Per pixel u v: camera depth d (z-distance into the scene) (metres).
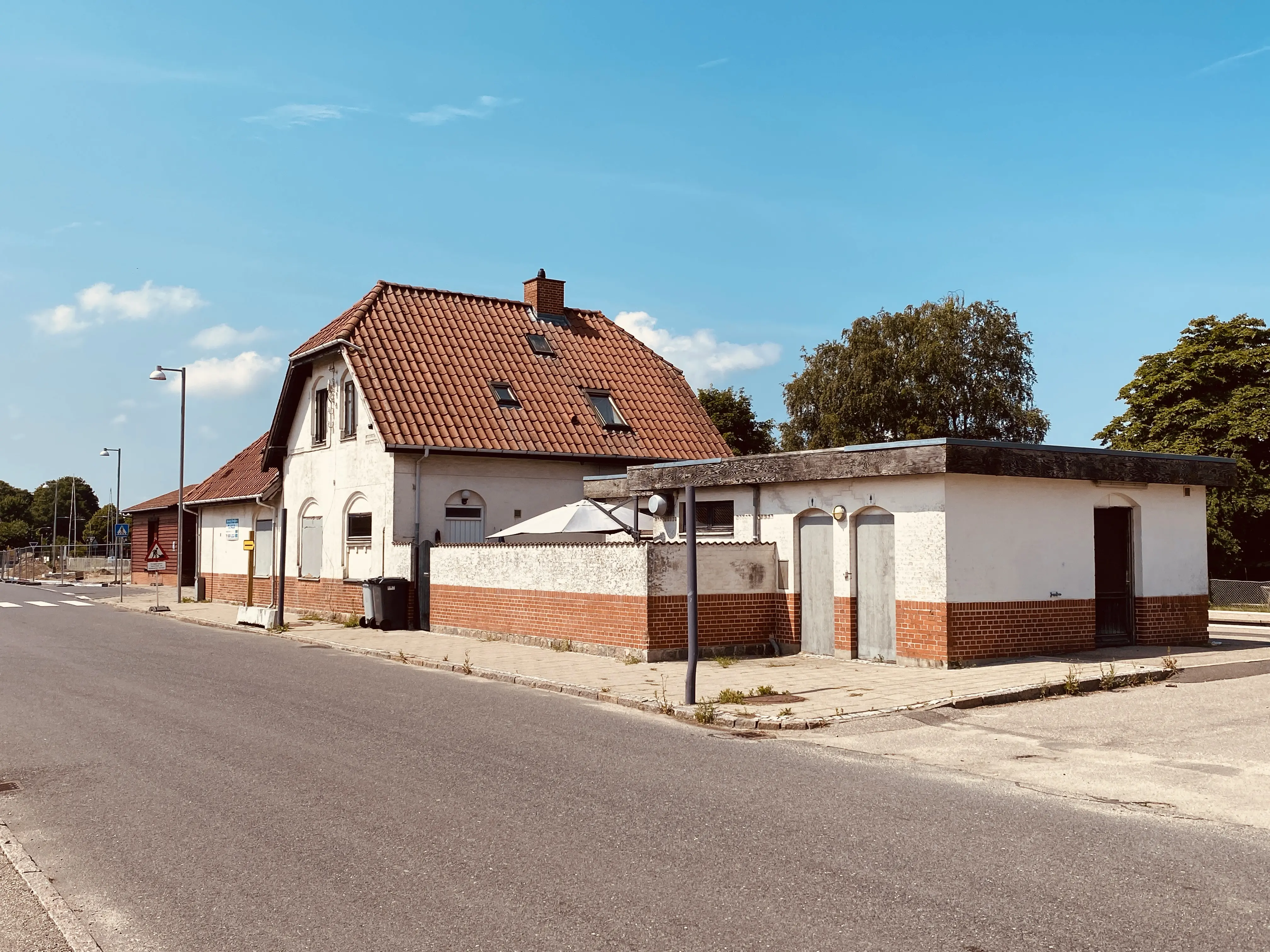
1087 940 5.00
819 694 12.92
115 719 11.41
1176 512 17.20
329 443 27.52
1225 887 5.77
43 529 131.50
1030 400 45.12
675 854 6.42
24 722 11.24
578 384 28.42
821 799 7.86
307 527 28.75
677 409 29.39
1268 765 8.95
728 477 18.02
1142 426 42.97
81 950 5.04
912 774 8.83
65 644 20.23
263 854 6.52
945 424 44.44
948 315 44.50
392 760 9.25
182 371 35.00
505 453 24.91
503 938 5.10
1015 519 15.30
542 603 18.81
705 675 14.77
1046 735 10.45
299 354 28.14
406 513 24.23
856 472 15.66
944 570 14.59
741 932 5.14
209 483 37.69
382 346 26.12
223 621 26.66
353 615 25.84
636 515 19.84
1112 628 16.56
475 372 26.97
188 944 5.11
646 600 16.27
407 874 6.09
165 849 6.66
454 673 15.98
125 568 63.12
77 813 7.55
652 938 5.07
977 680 13.43
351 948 5.01
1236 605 34.72
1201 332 42.72
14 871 6.27
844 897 5.63
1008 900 5.57
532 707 12.48
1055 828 7.04
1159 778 8.55
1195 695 12.45
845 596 16.25
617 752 9.71
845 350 46.25
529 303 30.86
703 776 8.66
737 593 17.09
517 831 6.95
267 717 11.60
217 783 8.38
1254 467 40.06
